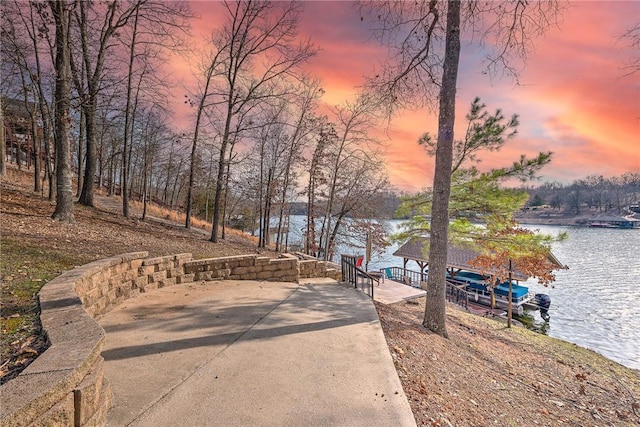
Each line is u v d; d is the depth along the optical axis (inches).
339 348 163.5
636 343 679.1
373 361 149.2
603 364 390.9
